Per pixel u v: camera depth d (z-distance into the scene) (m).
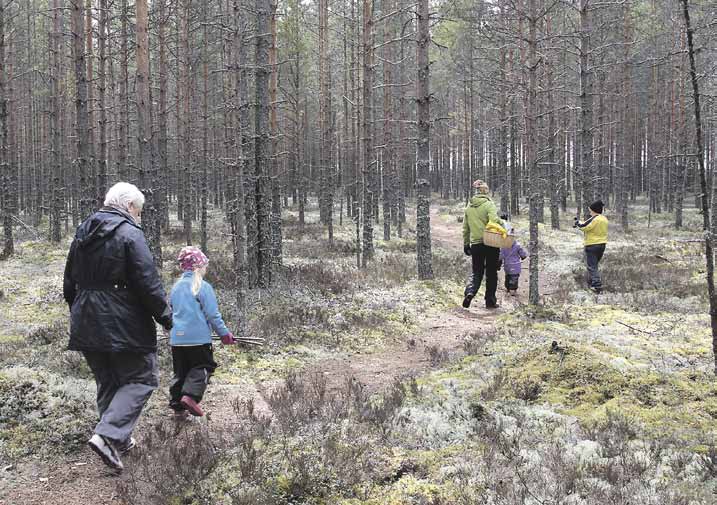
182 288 5.00
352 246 20.80
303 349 7.88
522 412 5.10
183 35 23.12
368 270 14.65
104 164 19.11
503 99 29.58
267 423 4.91
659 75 34.50
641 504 3.34
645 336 7.68
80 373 6.14
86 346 3.87
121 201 4.07
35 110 37.06
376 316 9.91
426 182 13.39
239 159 8.18
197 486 3.88
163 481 3.94
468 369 6.55
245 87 8.67
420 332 9.42
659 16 24.64
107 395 4.11
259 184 11.90
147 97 12.85
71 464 4.23
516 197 33.44
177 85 26.11
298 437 4.68
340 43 29.72
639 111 42.81
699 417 4.83
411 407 5.41
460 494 3.68
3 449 4.27
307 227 27.00
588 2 17.69
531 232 9.82
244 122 11.36
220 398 5.91
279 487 3.86
